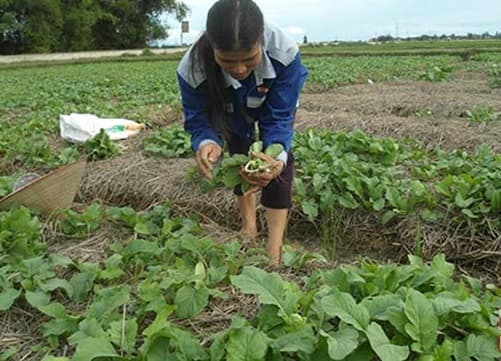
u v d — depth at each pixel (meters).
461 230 4.41
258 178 3.30
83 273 3.13
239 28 2.88
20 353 2.66
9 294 2.84
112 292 2.87
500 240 4.27
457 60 21.83
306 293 2.71
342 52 33.34
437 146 7.18
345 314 2.30
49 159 6.52
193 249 3.38
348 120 8.38
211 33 2.95
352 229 4.75
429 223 4.53
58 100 11.63
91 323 2.52
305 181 5.18
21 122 8.88
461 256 4.35
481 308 2.57
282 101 3.60
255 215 4.67
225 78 3.49
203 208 5.26
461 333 2.55
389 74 15.79
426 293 2.70
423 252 4.41
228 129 3.80
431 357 2.23
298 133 6.83
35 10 47.81
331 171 5.09
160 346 2.31
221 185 5.34
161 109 10.05
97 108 10.05
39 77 21.25
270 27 3.43
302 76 3.65
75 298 3.03
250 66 3.07
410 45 45.19
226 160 3.38
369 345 2.29
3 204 4.28
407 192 4.84
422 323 2.33
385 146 5.97
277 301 2.50
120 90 13.52
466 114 8.98
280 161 3.40
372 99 10.48
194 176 5.49
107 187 5.77
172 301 2.96
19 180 4.93
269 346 2.28
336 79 14.17
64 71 25.16
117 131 7.50
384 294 2.64
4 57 40.59
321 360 2.26
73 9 50.06
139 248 3.34
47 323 2.71
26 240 3.58
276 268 3.45
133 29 55.09
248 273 2.58
